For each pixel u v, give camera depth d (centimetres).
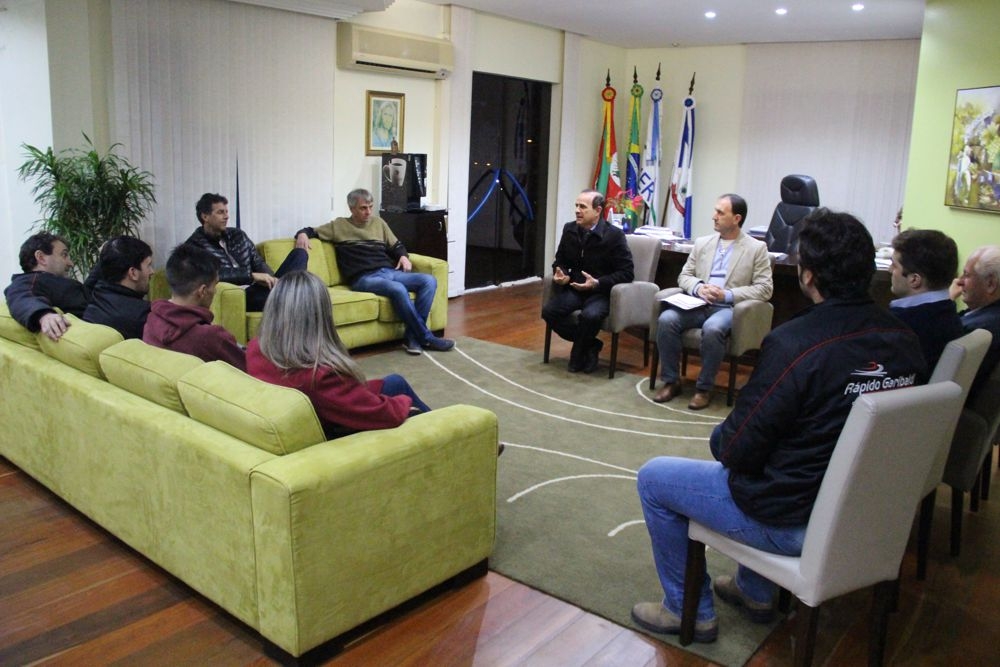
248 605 229
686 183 903
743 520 208
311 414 226
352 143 658
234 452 225
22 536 292
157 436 246
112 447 267
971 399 289
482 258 831
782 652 238
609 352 587
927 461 199
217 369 245
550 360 554
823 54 828
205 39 536
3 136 482
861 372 190
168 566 256
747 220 898
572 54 845
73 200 453
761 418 192
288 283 235
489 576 275
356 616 231
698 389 460
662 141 940
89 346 288
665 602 244
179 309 286
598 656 233
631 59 940
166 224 533
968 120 525
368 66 643
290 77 592
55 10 469
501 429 415
